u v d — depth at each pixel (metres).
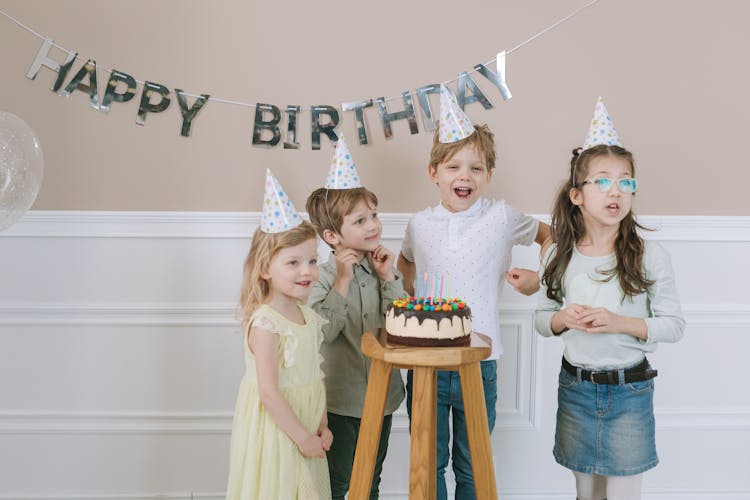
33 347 2.32
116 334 2.33
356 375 1.94
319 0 2.28
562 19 2.30
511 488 2.40
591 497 1.89
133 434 2.36
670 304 1.79
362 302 1.94
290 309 1.78
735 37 2.32
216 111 2.29
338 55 2.29
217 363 2.34
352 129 2.30
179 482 2.37
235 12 2.27
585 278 1.83
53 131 2.27
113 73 2.25
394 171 2.31
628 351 1.79
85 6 2.25
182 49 2.27
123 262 2.31
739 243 2.36
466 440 2.04
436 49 2.29
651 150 2.34
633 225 1.83
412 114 2.29
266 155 2.30
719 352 2.38
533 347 2.37
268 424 1.71
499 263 2.04
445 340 1.62
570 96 2.32
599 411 1.79
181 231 2.30
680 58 2.32
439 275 2.02
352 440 1.96
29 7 2.24
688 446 2.40
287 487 1.70
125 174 2.29
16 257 2.30
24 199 1.75
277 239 1.72
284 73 2.29
